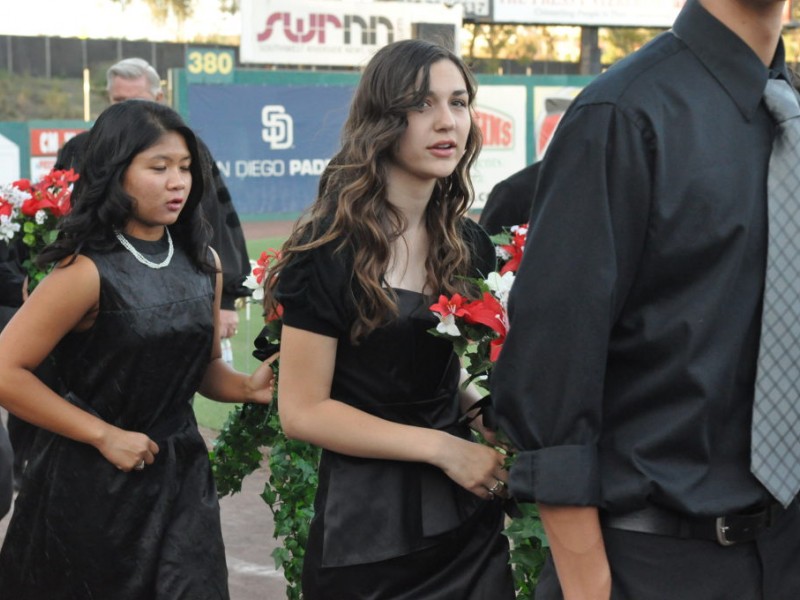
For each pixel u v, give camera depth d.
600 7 32.16
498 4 31.22
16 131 23.67
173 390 4.36
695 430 2.45
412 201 3.57
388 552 3.51
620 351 2.50
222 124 22.50
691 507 2.45
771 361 2.45
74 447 4.28
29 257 6.49
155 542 4.29
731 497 2.48
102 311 4.20
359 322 3.46
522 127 24.09
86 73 43.53
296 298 3.47
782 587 2.59
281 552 4.56
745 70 2.47
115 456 4.20
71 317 4.18
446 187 3.68
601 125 2.44
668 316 2.44
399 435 3.47
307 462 4.50
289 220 23.27
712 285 2.43
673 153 2.42
